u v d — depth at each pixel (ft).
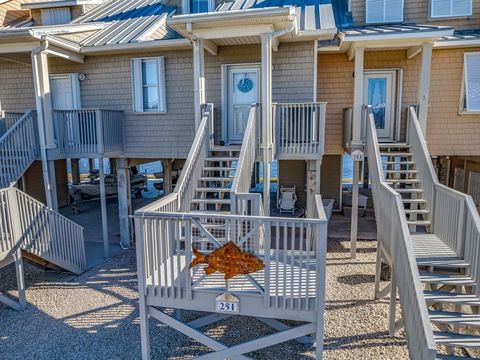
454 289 20.54
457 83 33.53
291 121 29.25
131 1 48.60
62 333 22.52
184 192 23.97
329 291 26.96
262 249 22.17
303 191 50.14
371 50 33.68
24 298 25.75
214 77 34.42
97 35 37.55
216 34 26.73
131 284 29.45
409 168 29.45
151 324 23.53
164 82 35.91
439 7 35.91
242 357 17.47
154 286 17.69
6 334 22.50
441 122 34.24
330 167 49.37
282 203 47.80
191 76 35.45
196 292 17.29
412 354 15.21
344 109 35.24
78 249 31.50
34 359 19.95
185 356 20.10
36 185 47.98
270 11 23.94
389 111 35.40
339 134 36.45
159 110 36.37
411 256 16.42
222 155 30.78
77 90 37.86
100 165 34.12
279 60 33.01
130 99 37.22
